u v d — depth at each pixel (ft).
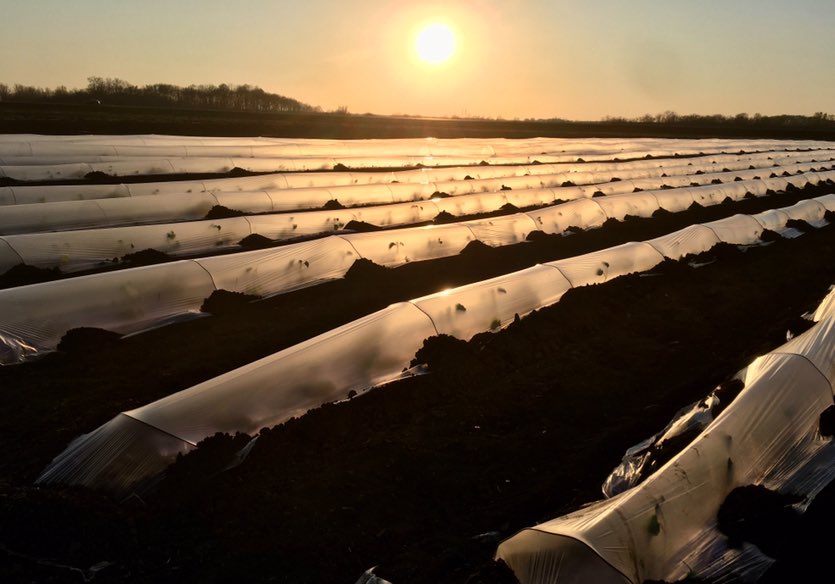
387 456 28.89
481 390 35.45
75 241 55.06
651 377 37.19
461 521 24.81
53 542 22.24
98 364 37.78
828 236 73.87
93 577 21.20
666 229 77.66
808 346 32.24
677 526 22.31
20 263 51.49
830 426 28.71
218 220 64.75
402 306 40.06
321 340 36.01
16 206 65.46
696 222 82.74
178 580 21.36
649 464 27.27
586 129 268.21
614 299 48.14
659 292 51.37
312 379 33.40
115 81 362.74
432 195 94.32
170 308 45.06
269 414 31.07
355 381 34.50
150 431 27.91
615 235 73.97
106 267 54.75
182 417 29.07
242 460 28.04
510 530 24.17
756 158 154.61
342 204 86.53
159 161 98.84
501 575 21.20
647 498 22.21
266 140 136.05
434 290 52.44
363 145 140.36
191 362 38.40
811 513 24.44
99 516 23.67
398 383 34.45
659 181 109.29
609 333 43.55
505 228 69.36
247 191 82.53
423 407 33.53
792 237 72.28
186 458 27.20
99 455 27.09
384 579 21.36
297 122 202.18
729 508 23.90
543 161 143.02
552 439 30.66
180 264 47.44
